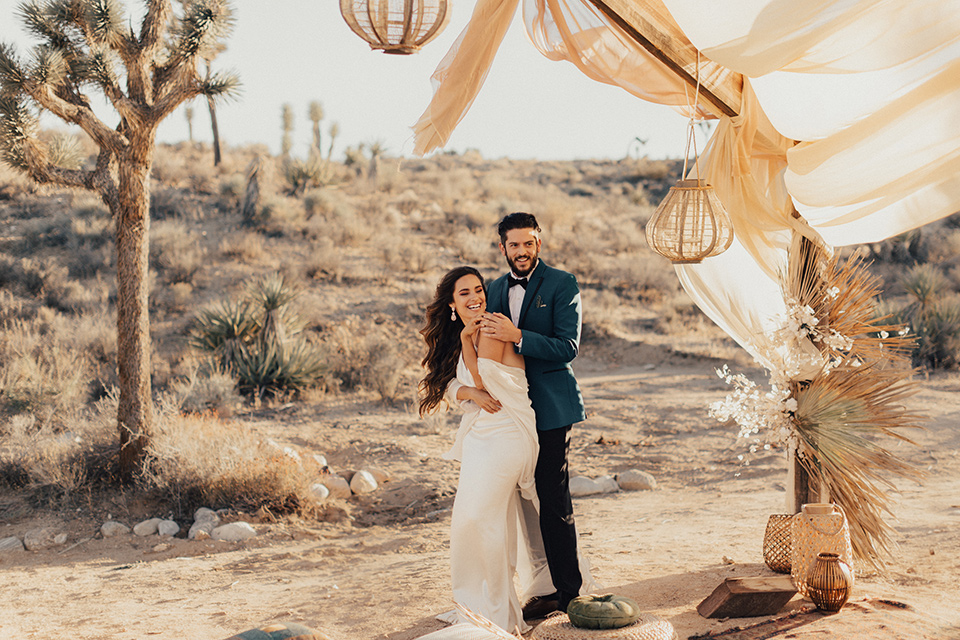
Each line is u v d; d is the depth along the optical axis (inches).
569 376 159.0
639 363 654.5
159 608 192.1
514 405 151.6
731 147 159.8
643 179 1713.8
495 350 153.6
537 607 162.6
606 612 116.0
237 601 194.9
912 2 121.9
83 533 278.2
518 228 158.9
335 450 384.8
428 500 319.6
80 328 587.5
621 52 165.3
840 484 161.6
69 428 373.4
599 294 830.5
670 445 396.8
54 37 290.2
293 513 296.8
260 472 303.7
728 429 421.7
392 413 469.4
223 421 395.2
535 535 166.7
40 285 693.3
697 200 148.9
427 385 166.7
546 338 152.0
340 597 189.9
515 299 162.2
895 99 137.1
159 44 299.1
